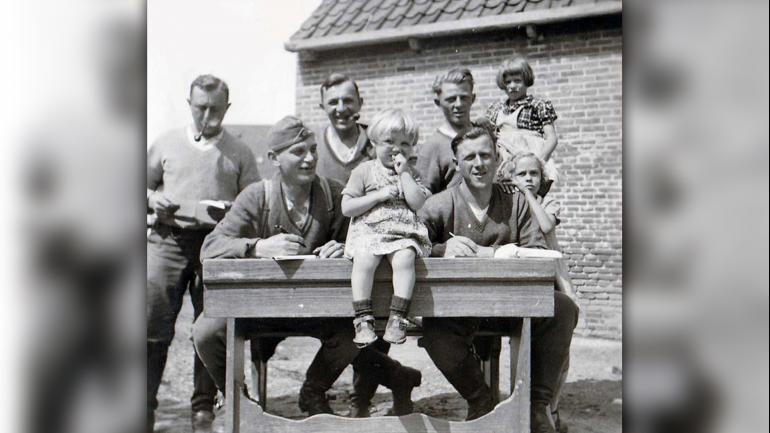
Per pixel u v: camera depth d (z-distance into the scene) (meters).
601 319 5.27
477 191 4.46
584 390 5.07
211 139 5.29
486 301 3.88
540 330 4.34
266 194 4.55
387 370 4.96
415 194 3.87
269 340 4.78
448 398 5.09
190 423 5.04
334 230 4.61
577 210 5.45
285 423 3.92
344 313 3.86
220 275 3.87
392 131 3.91
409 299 3.77
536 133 5.39
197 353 4.57
